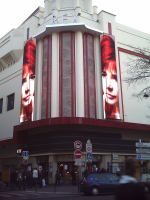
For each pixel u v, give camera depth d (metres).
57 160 24.75
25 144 28.89
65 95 25.69
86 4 30.34
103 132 26.70
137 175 3.47
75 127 25.05
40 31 28.98
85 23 28.27
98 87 27.14
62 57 26.58
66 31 27.19
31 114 27.11
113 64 27.95
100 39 28.34
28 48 29.09
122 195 3.29
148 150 18.95
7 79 34.75
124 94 29.53
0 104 36.00
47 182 24.61
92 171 24.44
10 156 31.58
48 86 26.61
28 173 22.44
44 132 26.34
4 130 32.97
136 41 32.66
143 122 30.48
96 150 25.31
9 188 21.86
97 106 26.73
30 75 28.28
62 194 16.19
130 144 28.19
